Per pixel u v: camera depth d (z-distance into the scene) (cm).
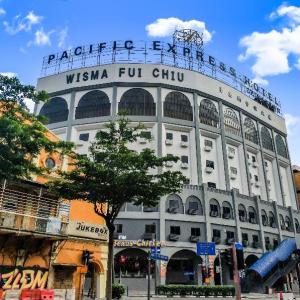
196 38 6128
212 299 3059
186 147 5181
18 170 1302
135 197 2048
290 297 2097
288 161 6800
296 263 4619
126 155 1836
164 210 4469
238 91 6144
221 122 5591
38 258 2077
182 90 5422
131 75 5291
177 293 3341
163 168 4872
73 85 5359
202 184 4825
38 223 2030
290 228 5838
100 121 5053
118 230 4303
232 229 4869
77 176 1878
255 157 6116
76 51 5750
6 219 1905
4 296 1689
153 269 4203
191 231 4528
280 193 6178
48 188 2095
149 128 5134
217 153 5441
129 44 5625
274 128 6719
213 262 4425
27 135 1298
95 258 2473
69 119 5194
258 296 3662
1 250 1909
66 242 2269
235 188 5241
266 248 5216
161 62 5578
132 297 3103
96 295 2445
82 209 2475
